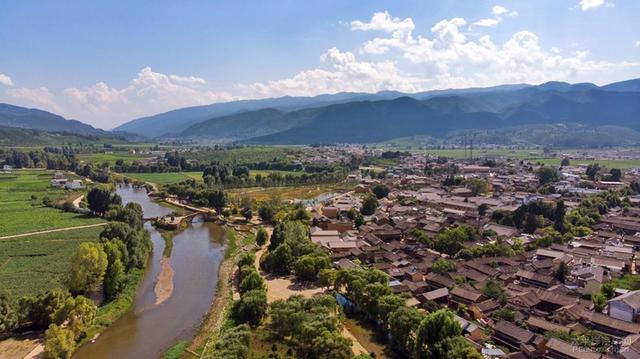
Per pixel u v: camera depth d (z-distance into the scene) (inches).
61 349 4566.9
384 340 5014.8
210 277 7352.4
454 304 5674.2
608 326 4726.9
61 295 5334.6
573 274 6402.6
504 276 6466.5
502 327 4813.0
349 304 5949.8
